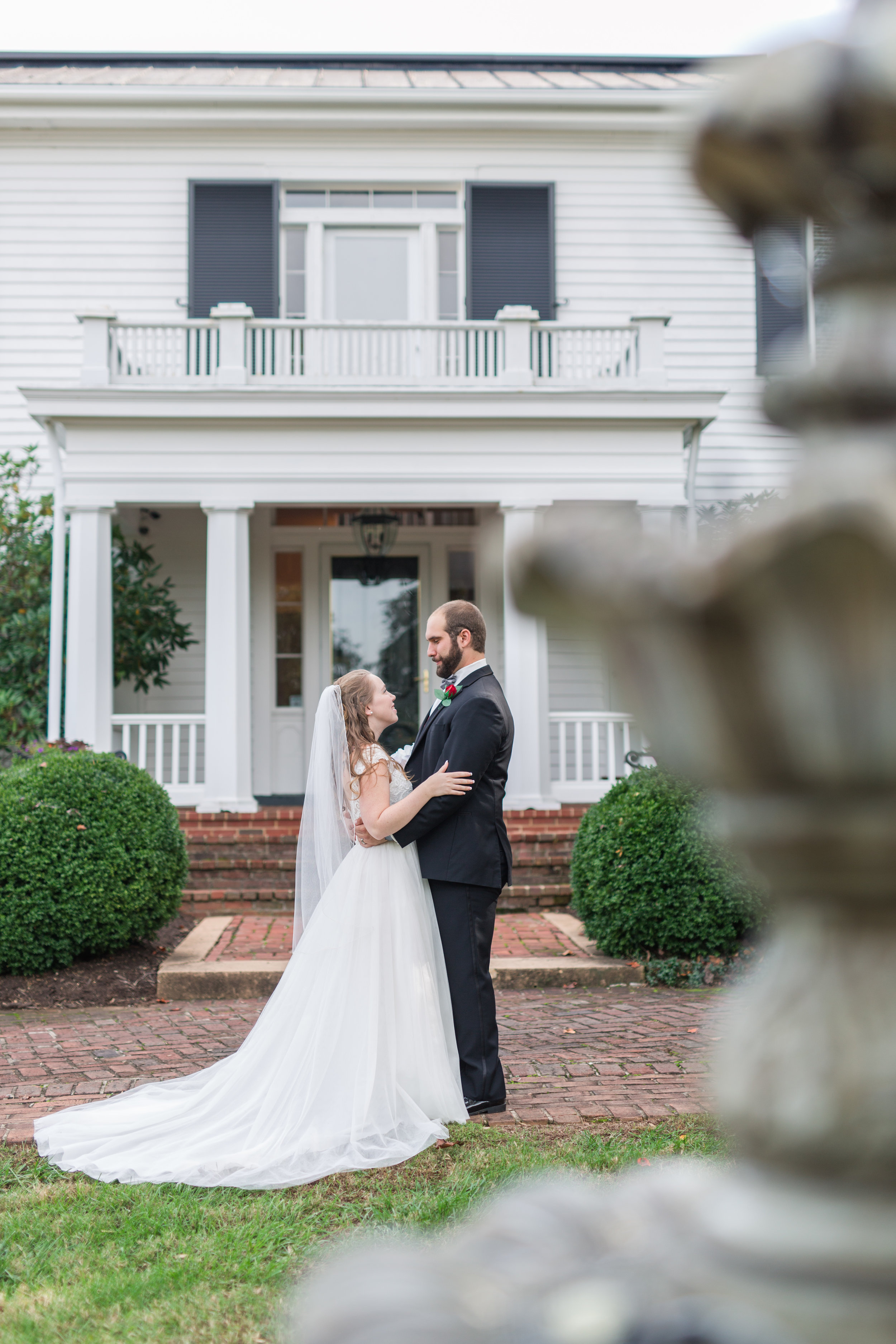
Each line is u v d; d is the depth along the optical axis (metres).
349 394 10.53
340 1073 4.06
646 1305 0.58
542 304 13.16
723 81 0.59
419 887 4.44
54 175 13.04
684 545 0.55
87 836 7.09
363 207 13.35
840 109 0.55
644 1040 5.62
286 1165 3.81
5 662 10.96
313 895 4.52
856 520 0.46
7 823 6.98
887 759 0.53
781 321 10.24
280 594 13.26
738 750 0.56
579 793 10.82
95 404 10.45
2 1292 2.94
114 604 11.62
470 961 4.45
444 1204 3.38
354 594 13.30
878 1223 0.58
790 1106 0.59
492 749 4.47
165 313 13.03
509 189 13.16
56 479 10.51
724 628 0.52
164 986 6.79
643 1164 3.67
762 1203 0.61
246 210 12.97
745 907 7.15
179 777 12.66
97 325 10.70
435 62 15.30
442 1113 4.20
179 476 10.58
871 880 0.57
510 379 11.16
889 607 0.49
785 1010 0.62
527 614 0.60
